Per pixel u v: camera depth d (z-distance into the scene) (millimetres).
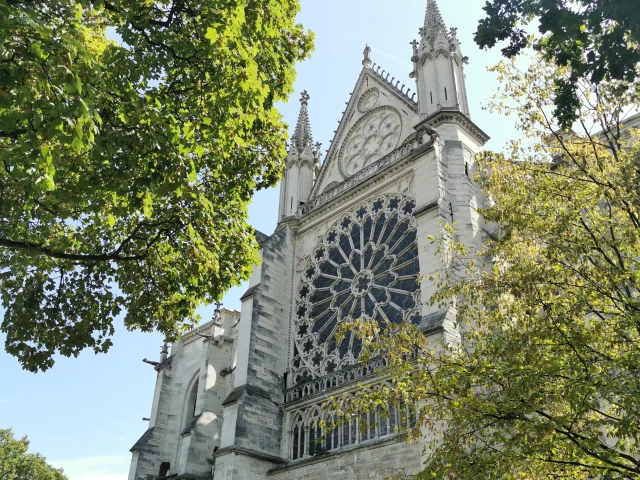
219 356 45469
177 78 20031
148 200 17281
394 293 33812
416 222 34531
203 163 21812
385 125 42844
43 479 62219
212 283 21672
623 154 16672
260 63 22016
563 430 15109
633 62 13188
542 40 15344
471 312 18344
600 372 13680
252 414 34469
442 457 15555
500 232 19891
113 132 15945
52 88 13250
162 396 49562
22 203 19047
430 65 39719
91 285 22484
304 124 50594
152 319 23188
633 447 15008
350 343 34812
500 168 19234
